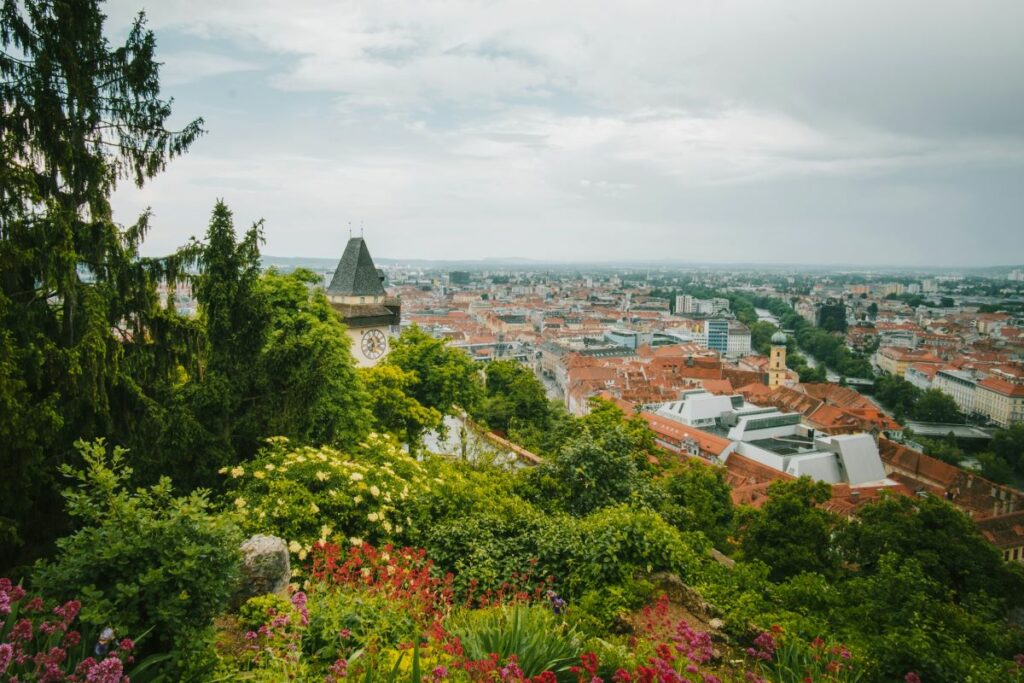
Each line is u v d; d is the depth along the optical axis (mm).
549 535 16797
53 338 17625
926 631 17625
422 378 55469
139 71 21516
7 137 17328
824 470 89125
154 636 8680
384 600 11477
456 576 15945
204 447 18484
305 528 15352
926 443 127250
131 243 20609
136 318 20469
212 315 20984
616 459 24141
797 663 11414
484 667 8344
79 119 19672
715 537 42906
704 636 10133
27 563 15734
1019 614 41188
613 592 14945
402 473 19375
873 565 38688
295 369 21203
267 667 9133
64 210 17578
